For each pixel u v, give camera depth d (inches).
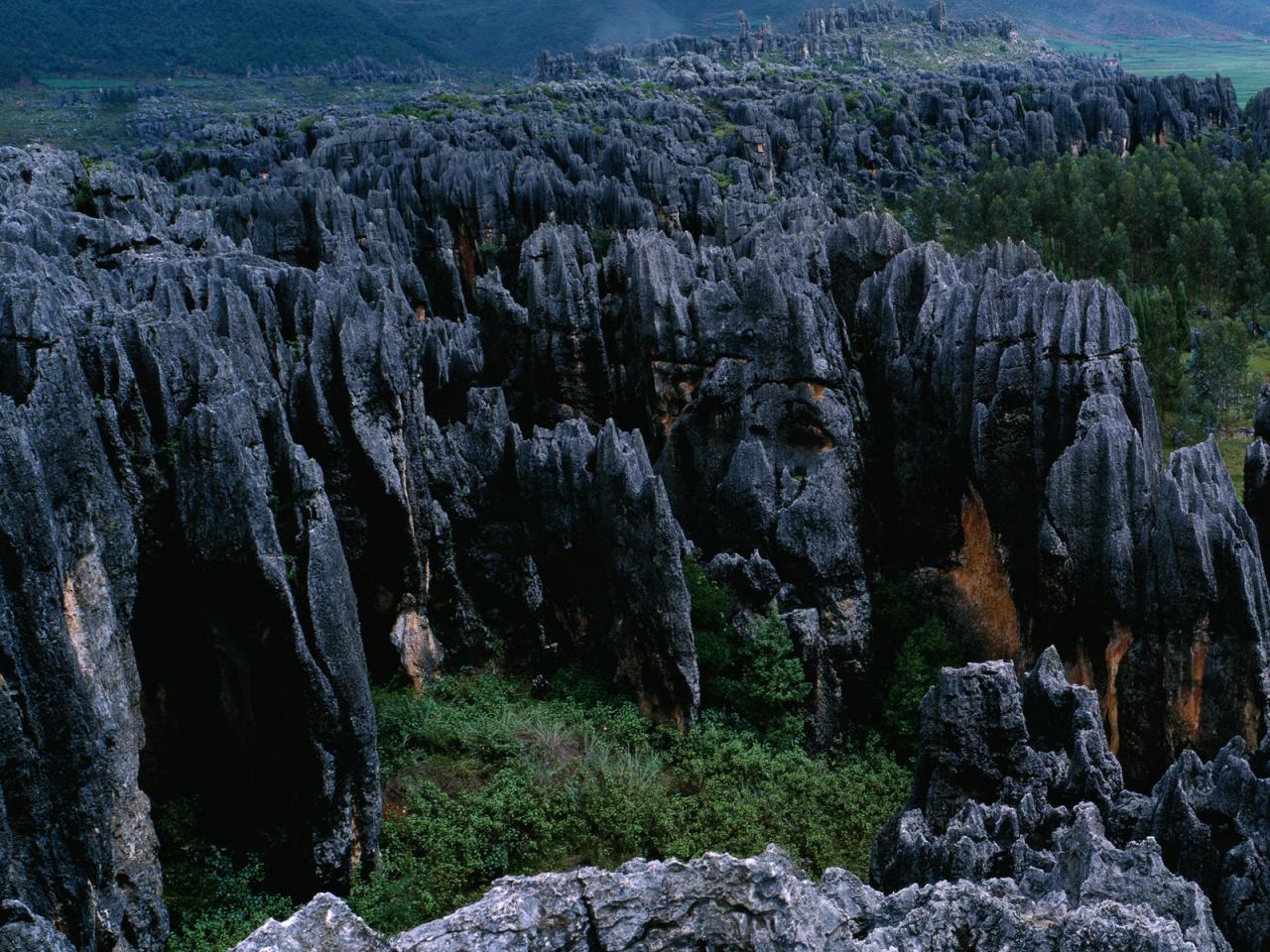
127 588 1563.7
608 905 750.5
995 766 1589.6
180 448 1656.0
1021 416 2322.8
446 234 4197.8
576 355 2778.1
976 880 1330.0
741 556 2431.1
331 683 1721.2
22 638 1328.7
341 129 6343.5
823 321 2514.8
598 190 4547.2
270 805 1743.4
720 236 4271.7
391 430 2126.0
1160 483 2085.4
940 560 2502.5
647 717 2281.0
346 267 2632.9
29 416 1412.4
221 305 2060.8
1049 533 2180.1
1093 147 7755.9
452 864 1854.1
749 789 2118.6
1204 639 2039.9
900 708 2333.9
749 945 738.2
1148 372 4106.8
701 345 2581.2
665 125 6820.9
